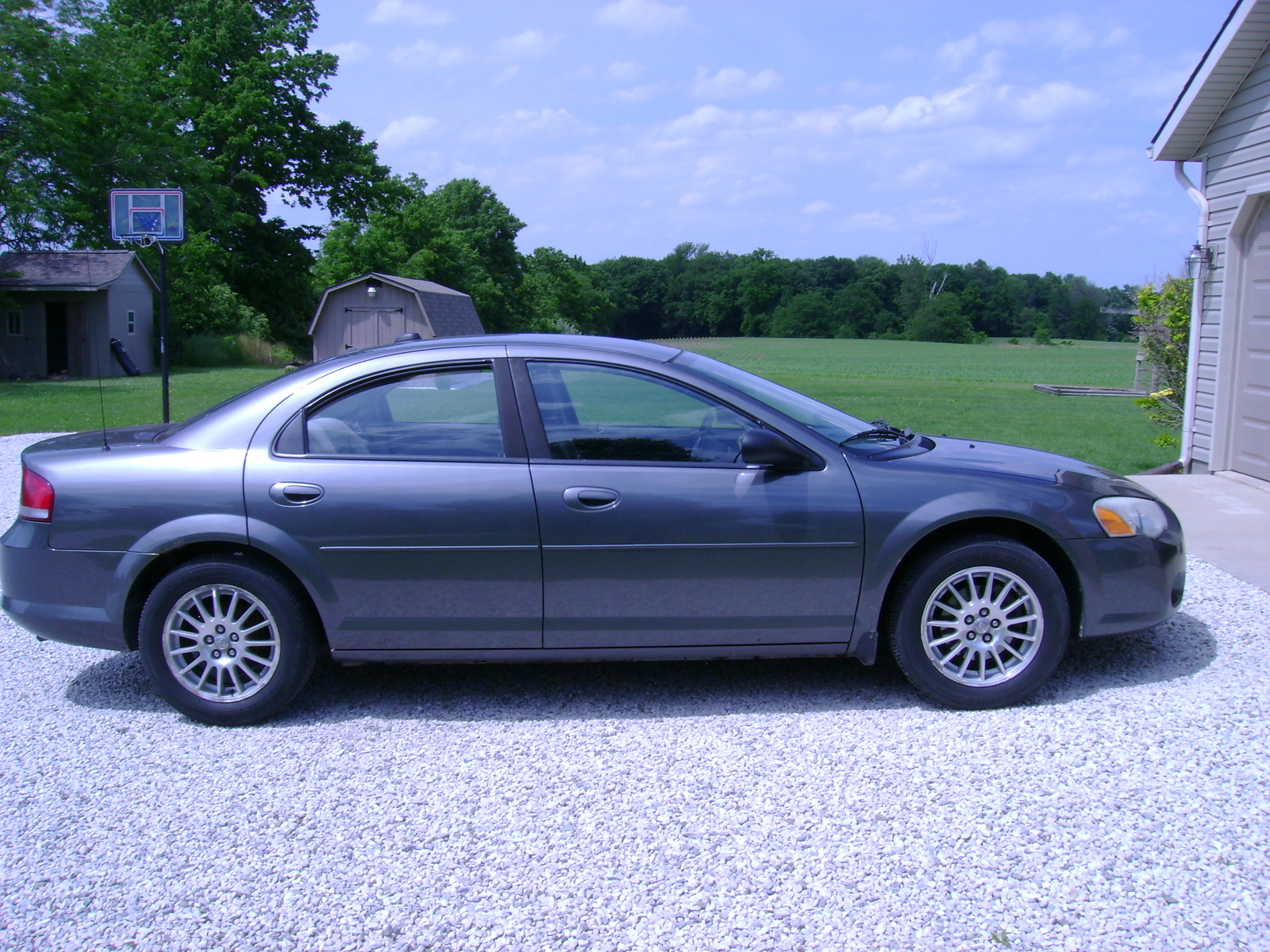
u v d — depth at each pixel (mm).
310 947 2639
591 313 100750
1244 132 8648
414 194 53062
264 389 4270
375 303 33906
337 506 4008
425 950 2615
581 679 4605
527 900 2828
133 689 4594
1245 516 7473
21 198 29938
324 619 4082
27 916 2803
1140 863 2955
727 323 122938
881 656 4848
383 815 3340
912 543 4023
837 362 54875
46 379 30203
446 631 4098
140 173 34000
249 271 45344
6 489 9594
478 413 4168
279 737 4012
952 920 2693
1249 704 4113
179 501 4051
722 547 4016
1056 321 105125
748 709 4191
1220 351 9070
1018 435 15219
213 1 43969
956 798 3367
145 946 2660
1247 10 7914
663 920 2717
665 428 4156
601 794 3451
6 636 5402
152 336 35719
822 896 2812
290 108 45062
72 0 32281
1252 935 2607
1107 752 3695
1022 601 4090
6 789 3574
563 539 4004
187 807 3428
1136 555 4148
